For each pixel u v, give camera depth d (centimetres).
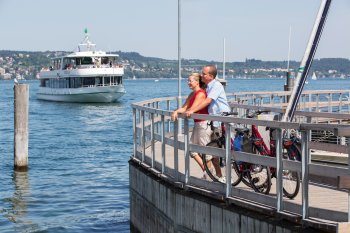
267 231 1027
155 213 1491
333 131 912
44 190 2641
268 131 1219
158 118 2038
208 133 1312
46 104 11062
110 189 2650
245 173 1206
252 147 1202
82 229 1955
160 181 1451
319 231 942
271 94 2669
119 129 6316
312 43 1314
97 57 10600
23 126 3009
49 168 3341
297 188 1116
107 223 2019
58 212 2209
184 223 1300
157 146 1958
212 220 1188
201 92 1306
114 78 10700
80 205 2320
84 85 10675
